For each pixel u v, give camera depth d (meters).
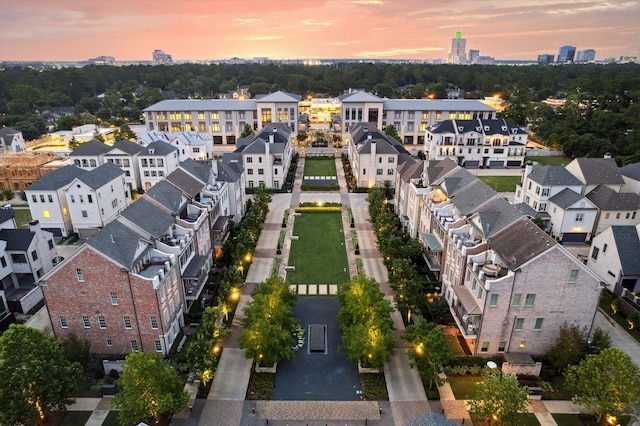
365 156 115.75
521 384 48.28
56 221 86.62
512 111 191.00
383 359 47.81
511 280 48.03
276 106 176.25
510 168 142.50
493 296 48.91
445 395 47.34
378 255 80.50
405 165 98.06
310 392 48.00
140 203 60.78
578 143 150.25
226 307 59.22
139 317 50.94
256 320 50.59
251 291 67.94
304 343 56.16
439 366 46.16
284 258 79.19
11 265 66.94
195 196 75.69
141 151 114.06
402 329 58.91
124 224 55.28
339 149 166.62
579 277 48.19
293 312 62.88
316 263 77.44
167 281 53.56
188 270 60.34
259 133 128.50
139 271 52.50
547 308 49.69
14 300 62.84
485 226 57.81
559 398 46.75
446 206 71.00
